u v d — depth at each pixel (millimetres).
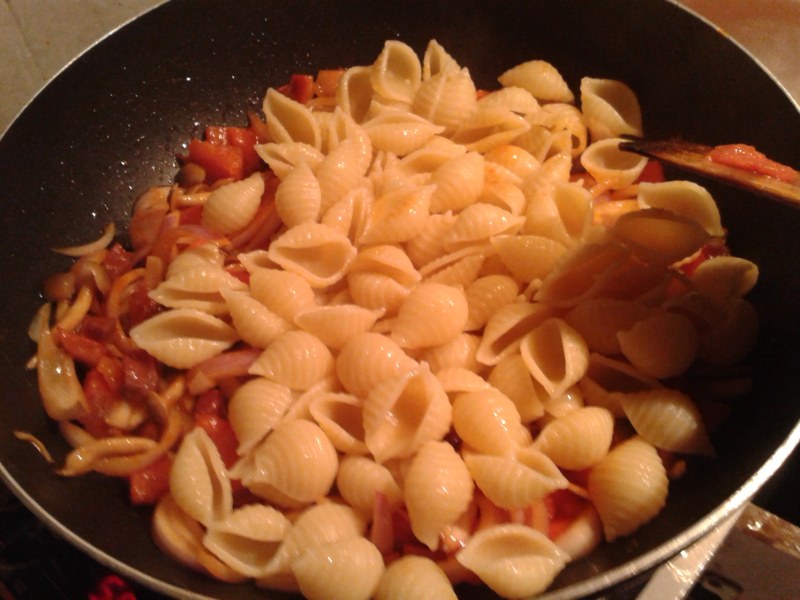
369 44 381
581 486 252
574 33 355
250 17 359
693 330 257
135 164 352
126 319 307
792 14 351
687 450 244
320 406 260
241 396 260
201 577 239
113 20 369
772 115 295
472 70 383
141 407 287
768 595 286
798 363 247
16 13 345
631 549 232
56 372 289
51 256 321
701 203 295
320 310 266
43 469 264
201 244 308
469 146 336
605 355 268
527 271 280
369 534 243
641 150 251
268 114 345
